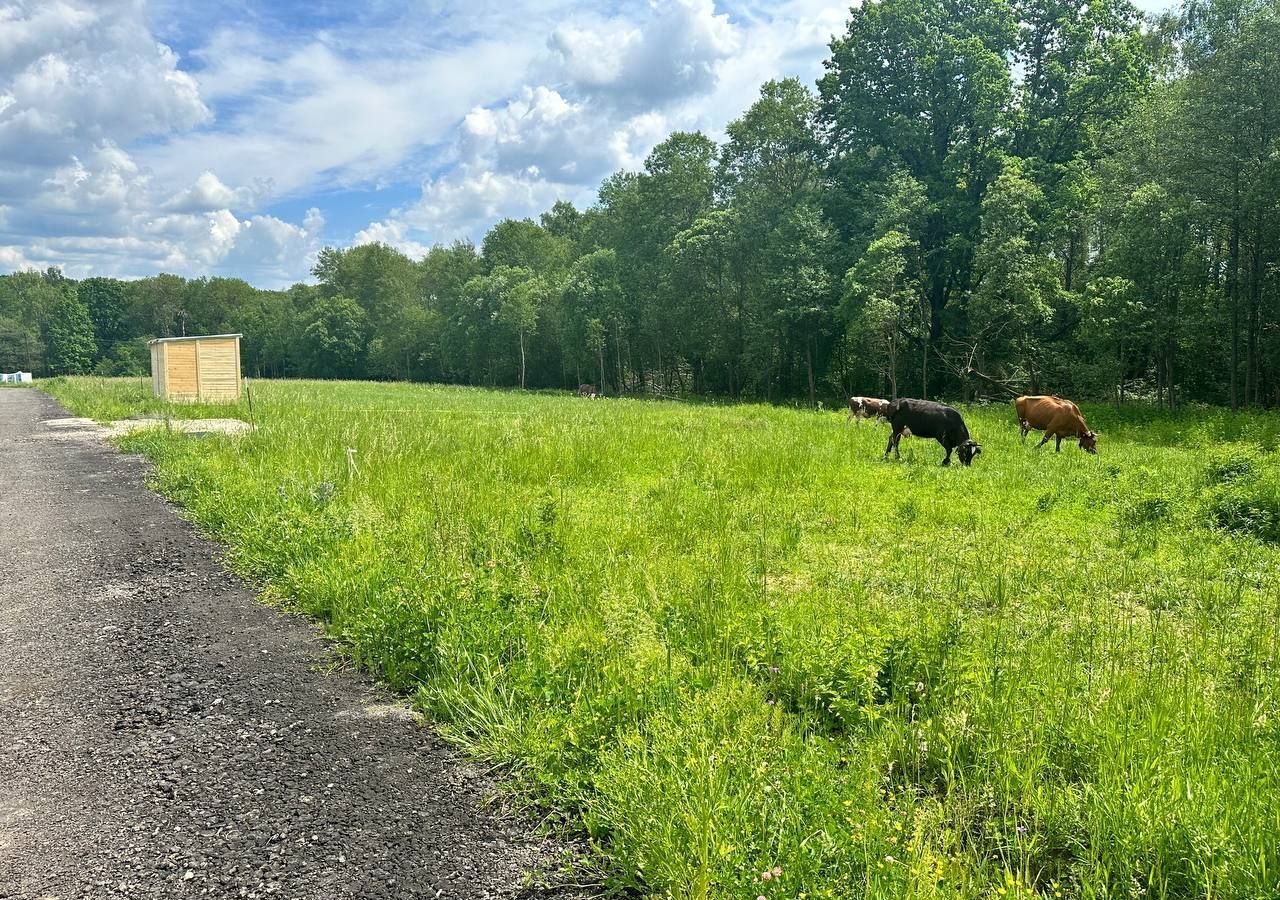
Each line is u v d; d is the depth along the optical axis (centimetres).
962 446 1404
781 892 285
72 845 354
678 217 5131
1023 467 1345
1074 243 3656
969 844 331
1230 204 2416
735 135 4316
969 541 858
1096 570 734
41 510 1056
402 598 576
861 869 302
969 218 3541
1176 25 3553
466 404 3406
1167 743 381
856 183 3956
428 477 1088
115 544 876
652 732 396
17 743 445
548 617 579
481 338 7081
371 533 789
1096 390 3147
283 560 757
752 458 1314
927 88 3666
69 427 2142
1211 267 2802
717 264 4494
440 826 370
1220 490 984
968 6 3684
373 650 555
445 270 8975
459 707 468
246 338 10950
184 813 379
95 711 484
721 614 561
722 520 897
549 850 353
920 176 3816
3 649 581
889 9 3656
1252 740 393
